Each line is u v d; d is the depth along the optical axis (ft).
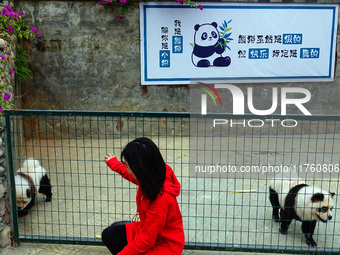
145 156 6.63
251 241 11.37
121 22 25.29
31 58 24.99
